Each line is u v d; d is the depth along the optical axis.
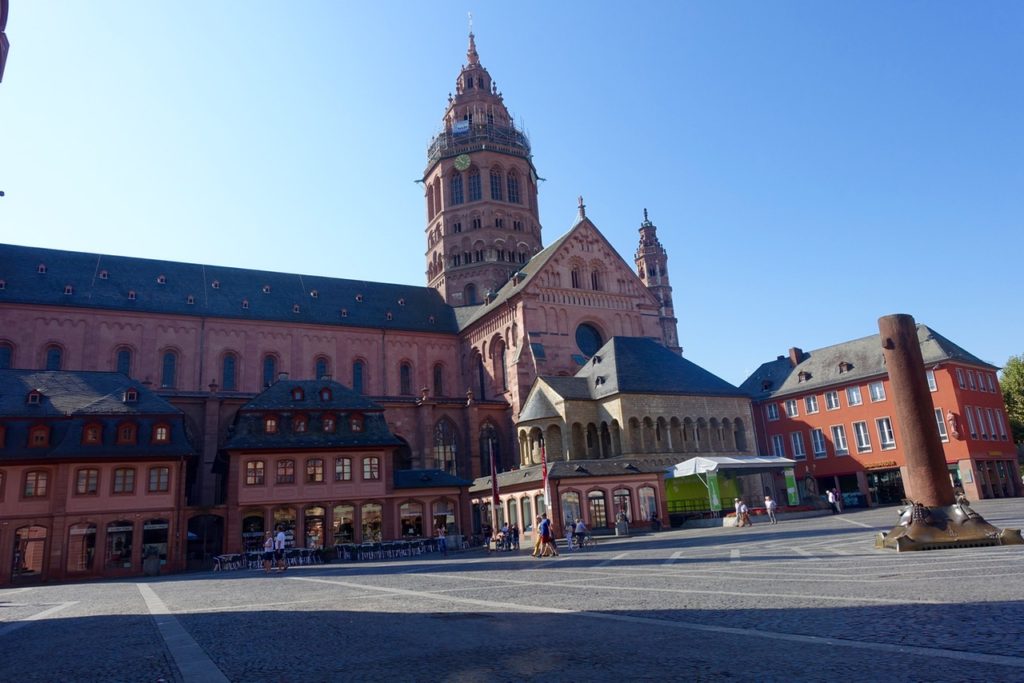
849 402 76.94
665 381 68.62
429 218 100.56
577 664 9.29
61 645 14.31
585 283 81.62
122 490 49.78
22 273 70.00
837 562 21.69
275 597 22.86
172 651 12.59
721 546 33.47
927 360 69.50
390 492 57.66
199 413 65.81
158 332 73.50
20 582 46.19
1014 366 86.81
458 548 53.91
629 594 16.94
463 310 91.62
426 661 10.23
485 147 95.38
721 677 8.05
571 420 66.50
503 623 13.48
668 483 65.94
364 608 17.64
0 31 22.58
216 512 53.00
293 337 80.44
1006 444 71.31
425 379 87.00
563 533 55.19
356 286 91.50
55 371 55.94
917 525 24.53
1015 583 13.96
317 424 58.12
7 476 47.69
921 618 10.92
